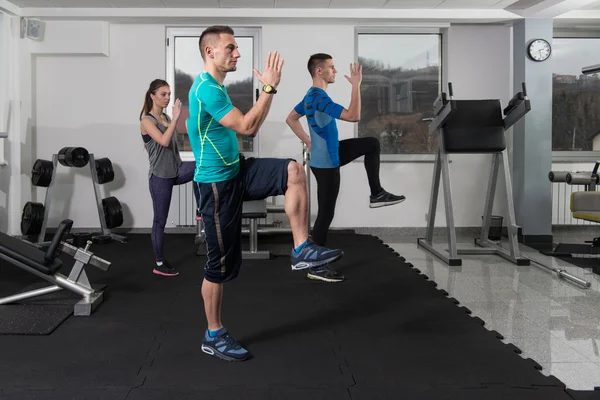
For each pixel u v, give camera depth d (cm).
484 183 665
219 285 259
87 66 645
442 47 662
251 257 514
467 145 496
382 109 664
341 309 351
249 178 250
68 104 647
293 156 655
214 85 235
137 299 373
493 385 235
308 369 253
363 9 606
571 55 671
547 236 620
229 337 267
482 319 337
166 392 228
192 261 503
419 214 667
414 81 664
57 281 345
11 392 227
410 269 471
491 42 654
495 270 476
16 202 610
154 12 603
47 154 649
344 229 663
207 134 240
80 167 603
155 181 427
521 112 474
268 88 225
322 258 241
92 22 624
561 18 611
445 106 478
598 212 523
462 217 666
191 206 648
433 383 237
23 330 301
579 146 677
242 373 248
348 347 282
